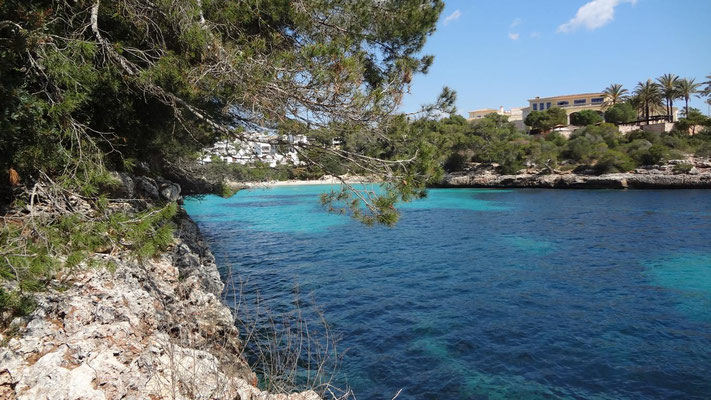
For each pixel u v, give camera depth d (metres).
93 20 6.77
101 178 5.82
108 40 7.85
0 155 5.66
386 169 7.48
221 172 24.98
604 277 15.96
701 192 49.38
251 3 7.95
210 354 4.88
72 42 6.39
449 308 12.38
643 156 61.22
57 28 6.77
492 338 10.21
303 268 17.58
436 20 10.74
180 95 7.65
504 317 11.68
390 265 18.14
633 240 23.23
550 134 78.38
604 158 62.16
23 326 4.05
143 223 5.00
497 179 70.50
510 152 71.38
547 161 68.00
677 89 77.00
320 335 9.96
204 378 4.15
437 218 34.75
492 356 9.26
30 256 4.20
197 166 23.67
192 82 6.89
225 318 6.98
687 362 9.04
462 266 17.89
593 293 13.95
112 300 4.89
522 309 12.35
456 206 44.12
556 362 9.02
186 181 23.31
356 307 12.33
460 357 9.17
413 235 26.33
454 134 73.81
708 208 36.09
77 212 5.29
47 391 3.28
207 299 7.08
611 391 7.92
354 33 9.42
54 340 3.99
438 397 7.56
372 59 10.97
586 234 25.55
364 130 7.46
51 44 6.03
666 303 12.91
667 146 62.84
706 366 8.86
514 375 8.45
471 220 33.16
